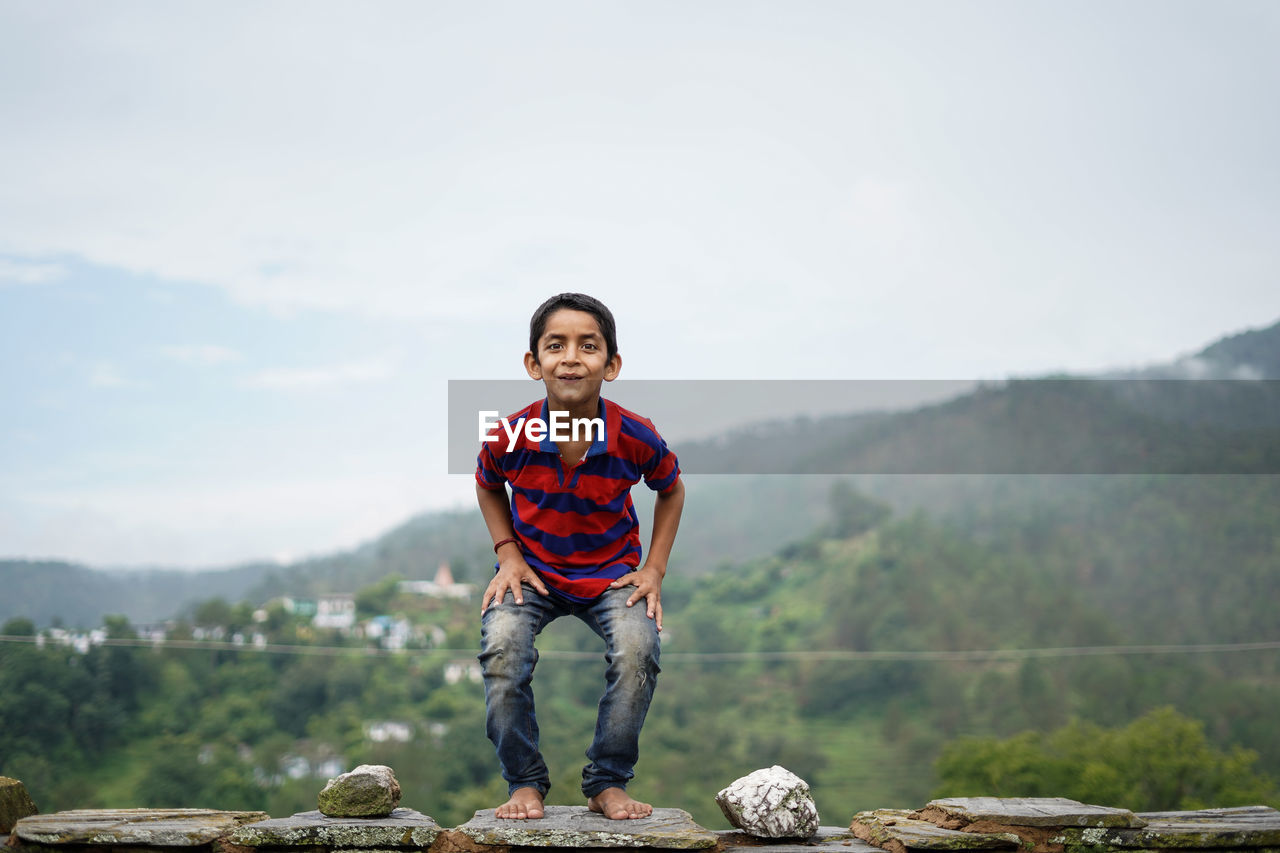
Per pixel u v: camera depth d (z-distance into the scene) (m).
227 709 51.56
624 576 2.73
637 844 2.38
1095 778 27.02
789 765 49.16
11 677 45.78
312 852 2.45
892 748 50.91
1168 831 2.65
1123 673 50.53
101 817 2.62
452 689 57.56
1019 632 63.00
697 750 51.47
